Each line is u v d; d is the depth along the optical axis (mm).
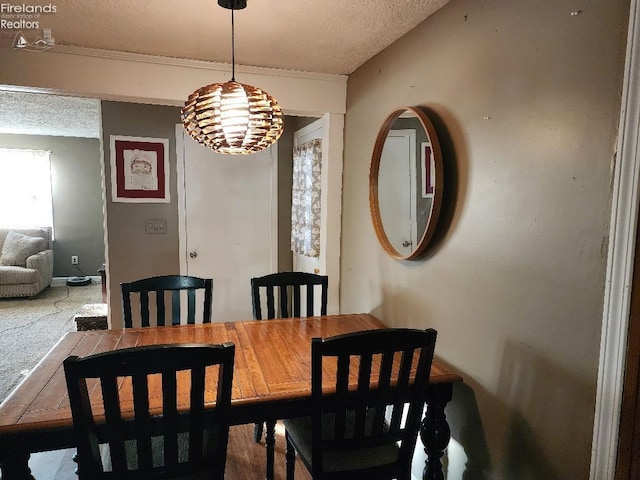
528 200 1276
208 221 3508
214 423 1191
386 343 1190
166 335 1849
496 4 1399
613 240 1013
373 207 2211
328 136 2670
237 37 2018
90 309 3535
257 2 1661
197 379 1081
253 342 1771
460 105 1590
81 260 6410
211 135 1519
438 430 1479
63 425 1146
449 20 1649
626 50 977
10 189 6066
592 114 1068
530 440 1283
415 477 1932
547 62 1203
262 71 2477
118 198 3229
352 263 2611
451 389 1474
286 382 1393
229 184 3543
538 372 1252
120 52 2211
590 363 1087
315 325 2035
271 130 1590
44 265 5645
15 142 6000
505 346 1382
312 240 3047
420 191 1800
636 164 961
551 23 1187
